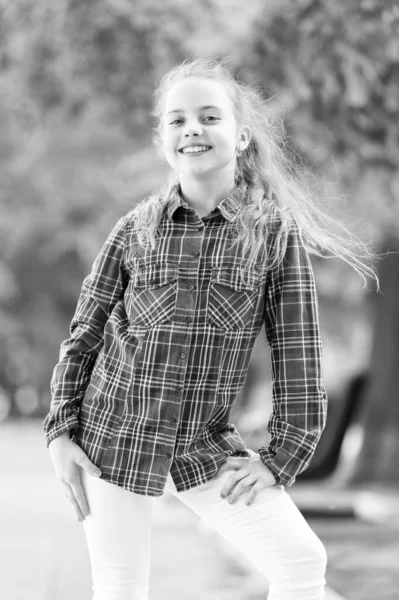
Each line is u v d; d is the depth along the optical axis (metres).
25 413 54.19
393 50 13.11
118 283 5.44
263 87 13.85
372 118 13.77
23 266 46.84
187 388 5.14
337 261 21.56
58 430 5.23
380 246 17.61
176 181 5.55
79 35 15.34
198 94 5.34
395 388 20.44
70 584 9.29
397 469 19.97
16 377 52.59
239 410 31.92
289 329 5.23
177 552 11.43
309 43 13.41
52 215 33.56
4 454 28.25
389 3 12.81
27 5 15.20
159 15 15.13
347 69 13.34
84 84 16.19
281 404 5.21
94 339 5.43
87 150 27.22
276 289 5.29
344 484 19.80
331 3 13.03
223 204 5.30
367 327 33.16
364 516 15.20
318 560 5.05
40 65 16.06
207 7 15.22
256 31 13.92
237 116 5.53
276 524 5.03
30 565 10.30
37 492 18.05
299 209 5.86
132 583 5.11
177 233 5.27
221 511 5.11
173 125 5.39
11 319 48.78
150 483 5.07
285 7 13.61
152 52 15.41
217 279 5.18
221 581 9.61
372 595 8.94
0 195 32.44
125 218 5.52
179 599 8.72
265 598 8.75
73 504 5.22
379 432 20.19
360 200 15.37
